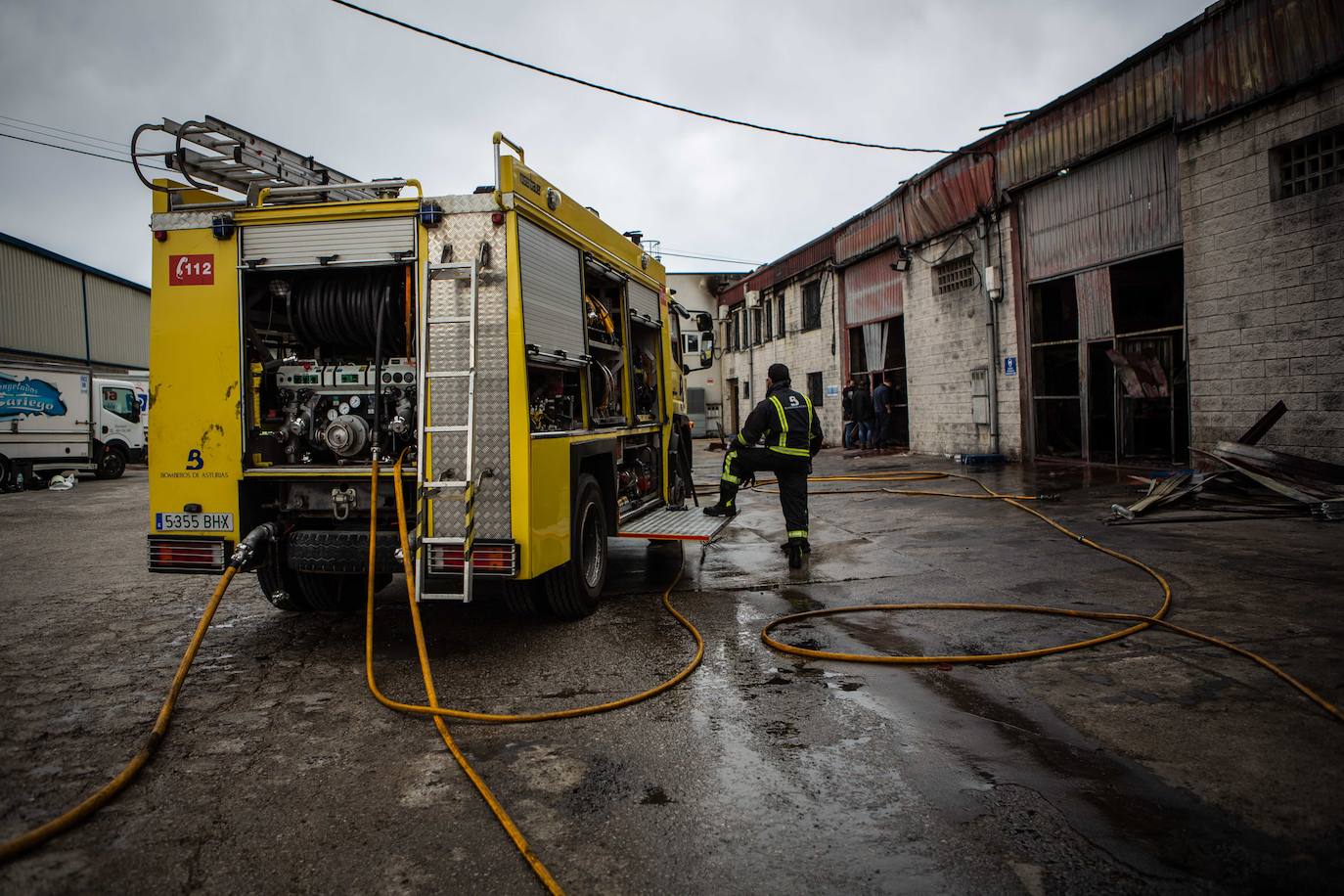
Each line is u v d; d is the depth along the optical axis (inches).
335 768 125.6
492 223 181.2
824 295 898.7
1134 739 124.9
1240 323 391.9
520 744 133.0
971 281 622.5
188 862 98.5
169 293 194.5
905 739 129.3
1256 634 169.8
